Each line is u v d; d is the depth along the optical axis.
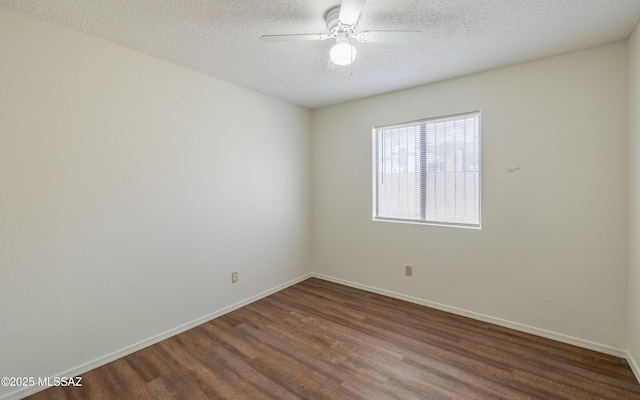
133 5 1.69
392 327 2.63
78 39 1.97
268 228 3.41
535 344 2.33
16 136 1.74
